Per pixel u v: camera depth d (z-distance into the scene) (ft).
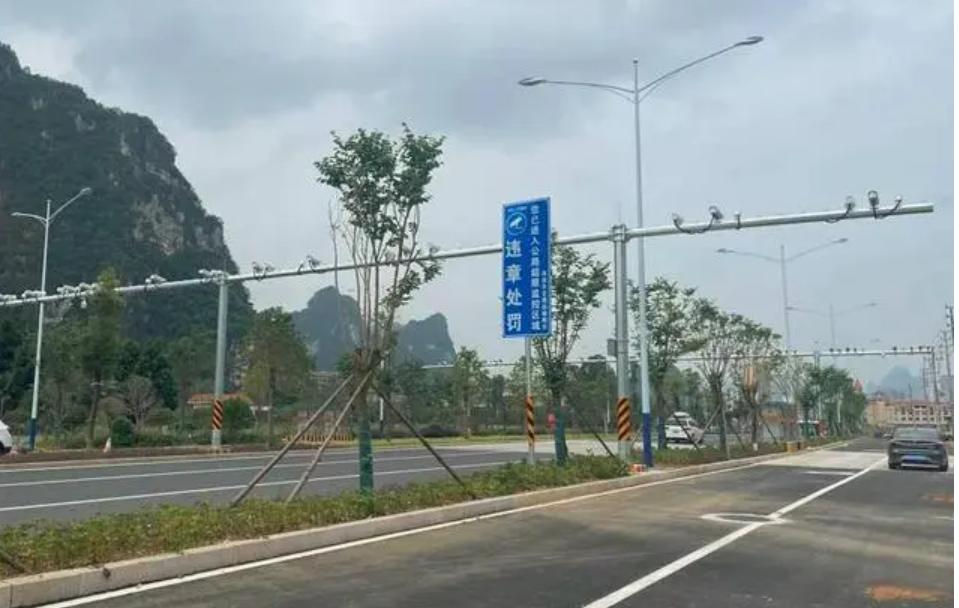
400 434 171.53
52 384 146.20
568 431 206.49
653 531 41.04
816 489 64.59
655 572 31.07
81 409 151.43
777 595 27.71
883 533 41.27
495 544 36.65
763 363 134.21
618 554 34.68
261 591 27.30
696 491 61.52
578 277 75.61
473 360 198.29
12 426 159.84
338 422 44.47
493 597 26.84
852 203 66.64
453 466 86.99
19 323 213.25
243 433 133.39
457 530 40.45
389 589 27.78
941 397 239.09
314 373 186.39
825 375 219.61
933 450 88.89
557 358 74.74
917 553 35.65
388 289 47.60
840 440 210.59
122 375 156.25
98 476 71.51
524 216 60.13
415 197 47.52
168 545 31.01
